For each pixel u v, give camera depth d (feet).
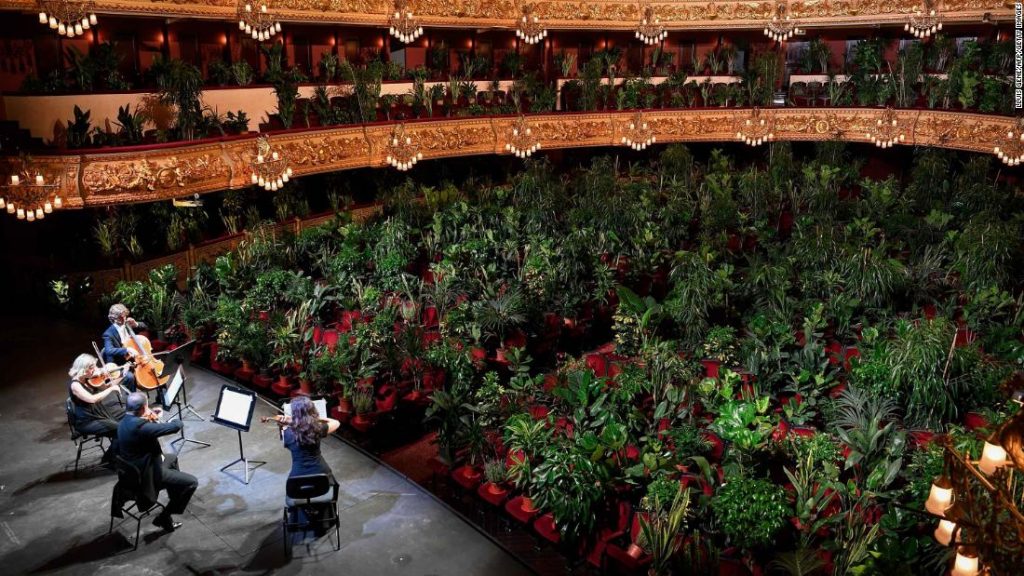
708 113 99.96
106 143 54.08
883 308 55.93
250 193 72.95
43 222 60.95
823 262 62.34
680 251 62.80
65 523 31.68
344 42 85.51
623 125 96.99
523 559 31.35
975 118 85.97
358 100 75.05
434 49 91.35
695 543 28.89
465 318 51.80
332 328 52.80
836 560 28.76
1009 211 79.36
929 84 93.20
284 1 69.26
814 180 89.97
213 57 73.72
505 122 88.22
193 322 50.06
